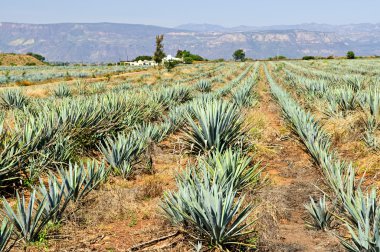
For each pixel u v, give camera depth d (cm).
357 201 486
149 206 613
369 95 1134
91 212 591
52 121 876
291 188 690
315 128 962
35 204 628
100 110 1028
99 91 2462
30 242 501
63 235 520
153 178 757
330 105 1275
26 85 3694
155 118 1387
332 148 957
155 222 567
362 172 781
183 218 512
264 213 552
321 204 541
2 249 456
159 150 939
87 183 622
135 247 488
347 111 1170
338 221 548
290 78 3306
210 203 451
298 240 512
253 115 1318
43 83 3972
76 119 925
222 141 893
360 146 927
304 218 580
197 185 514
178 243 491
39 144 812
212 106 900
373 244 398
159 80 3959
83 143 925
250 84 2473
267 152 951
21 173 735
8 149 718
